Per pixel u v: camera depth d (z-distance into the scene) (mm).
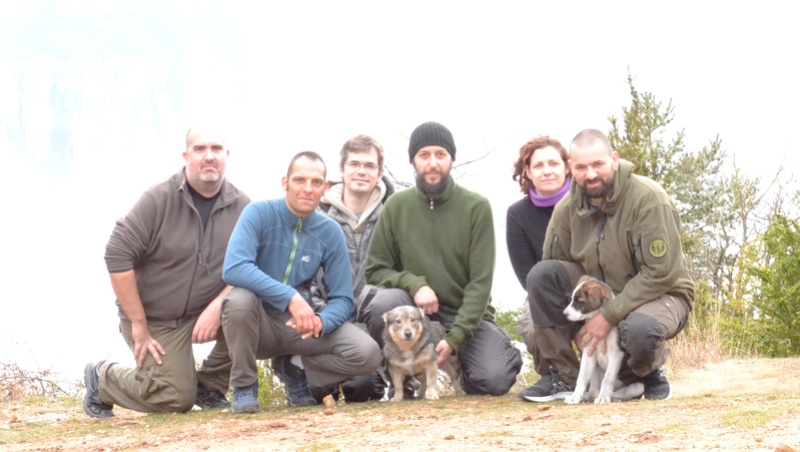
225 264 5859
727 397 5320
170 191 6148
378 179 6977
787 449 3625
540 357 6363
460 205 6457
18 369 8578
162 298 6160
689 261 11898
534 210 6520
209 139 6066
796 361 8828
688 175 14883
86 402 6406
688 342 9727
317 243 6086
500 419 5043
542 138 6473
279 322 6055
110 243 5984
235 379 5867
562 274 5934
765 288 10555
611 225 5719
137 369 6129
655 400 5480
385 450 4227
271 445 4625
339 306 6078
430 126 6359
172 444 4914
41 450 4988
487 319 6730
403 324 6125
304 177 5859
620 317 5609
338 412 5707
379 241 6598
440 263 6473
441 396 6586
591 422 4676
